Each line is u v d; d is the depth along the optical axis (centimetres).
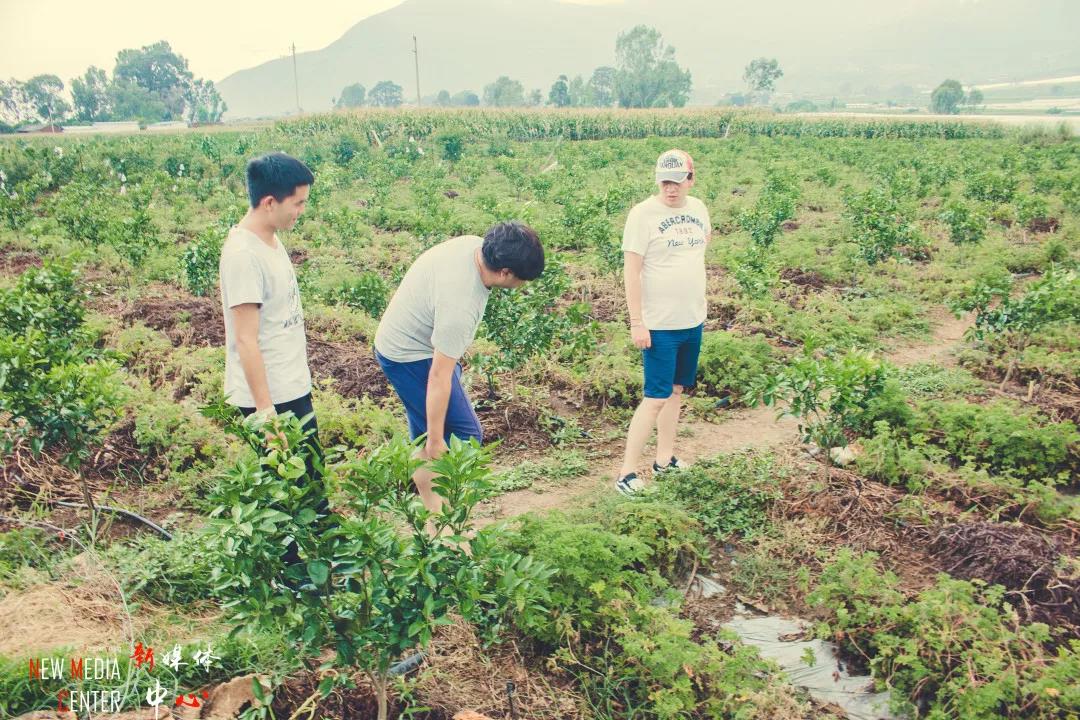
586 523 436
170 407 593
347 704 309
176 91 15712
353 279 1032
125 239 1175
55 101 15150
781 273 1174
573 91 16712
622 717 328
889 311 956
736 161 2970
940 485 514
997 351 807
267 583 259
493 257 336
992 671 322
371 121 4328
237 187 2284
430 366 381
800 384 489
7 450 441
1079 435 555
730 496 507
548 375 747
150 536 435
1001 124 4809
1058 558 412
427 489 411
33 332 474
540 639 364
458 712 315
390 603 268
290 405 366
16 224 1566
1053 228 1484
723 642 375
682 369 530
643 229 492
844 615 365
